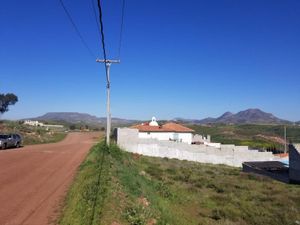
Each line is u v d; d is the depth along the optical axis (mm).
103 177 17328
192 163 46781
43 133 81188
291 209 22844
